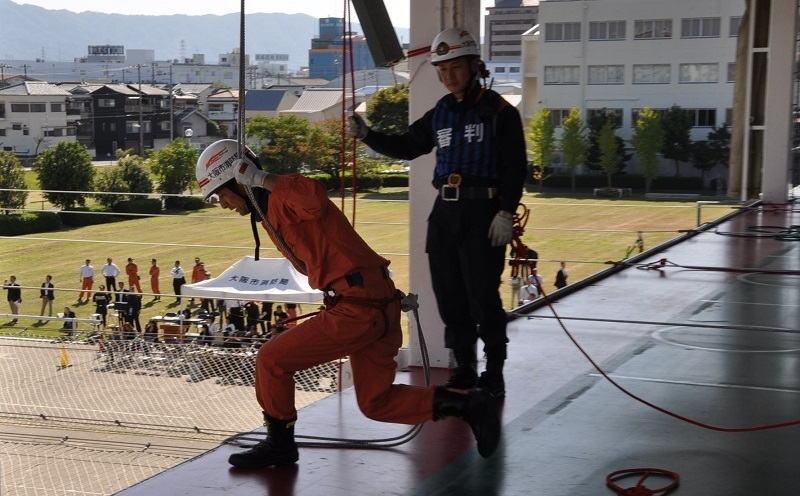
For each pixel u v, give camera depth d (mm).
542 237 42938
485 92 4168
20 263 40969
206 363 15977
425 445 3891
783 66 12906
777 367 5191
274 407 3568
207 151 3543
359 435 4039
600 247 39719
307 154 59406
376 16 4754
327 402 4555
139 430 13516
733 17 66188
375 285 3471
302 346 3465
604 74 70000
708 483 3391
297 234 3447
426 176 4996
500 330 4375
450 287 4422
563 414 4293
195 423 13664
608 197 64875
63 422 14086
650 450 3775
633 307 7035
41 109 96438
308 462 3707
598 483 3424
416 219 5055
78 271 38781
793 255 9570
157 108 100750
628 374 5043
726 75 66938
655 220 49906
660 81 68750
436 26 4875
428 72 4934
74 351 18094
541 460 3686
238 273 20500
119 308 26766
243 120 3434
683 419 4148
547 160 68438
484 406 3479
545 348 5676
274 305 23438
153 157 57062
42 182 52844
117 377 16250
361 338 3445
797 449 3766
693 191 67312
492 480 3479
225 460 3736
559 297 7508
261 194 3479
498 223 4043
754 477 3449
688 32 67625
